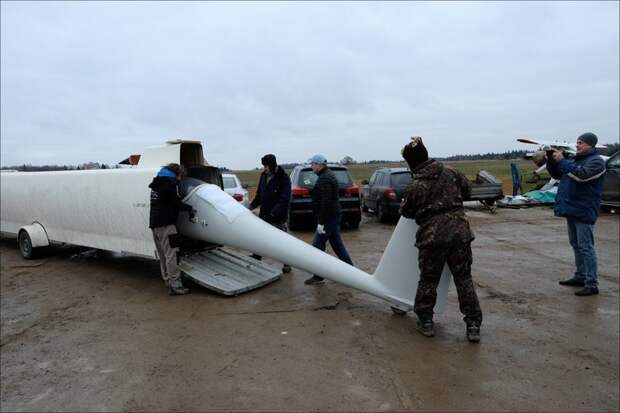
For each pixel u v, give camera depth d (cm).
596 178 511
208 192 596
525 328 434
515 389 319
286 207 650
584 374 340
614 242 874
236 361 376
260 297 551
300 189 1075
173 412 302
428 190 393
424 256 404
